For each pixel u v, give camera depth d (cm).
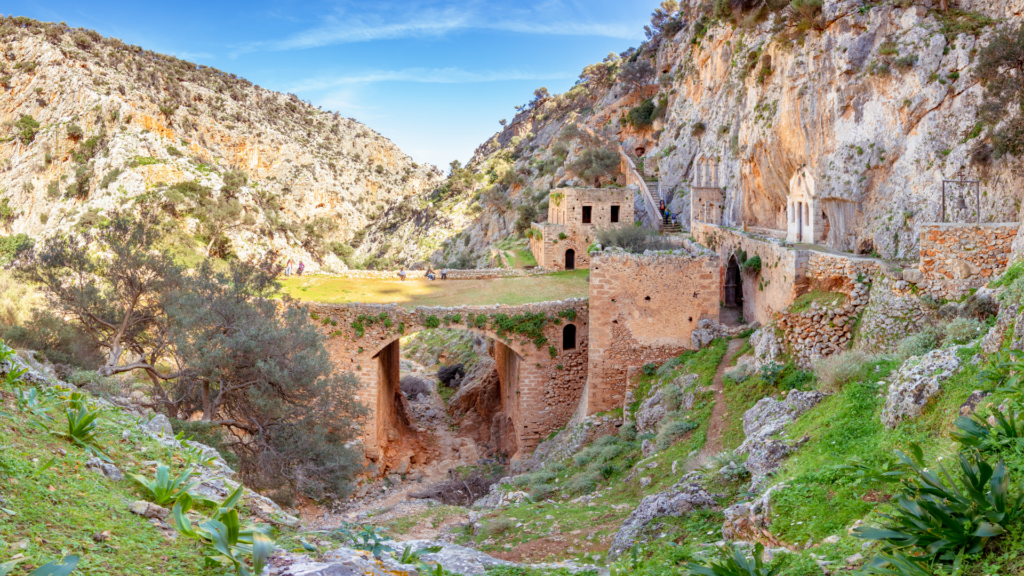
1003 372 855
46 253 2284
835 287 2172
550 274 4072
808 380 1898
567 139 9206
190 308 2091
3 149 9700
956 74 2739
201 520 659
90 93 9600
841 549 676
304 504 2425
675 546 947
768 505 878
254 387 2103
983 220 2505
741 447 1448
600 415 2648
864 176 3036
